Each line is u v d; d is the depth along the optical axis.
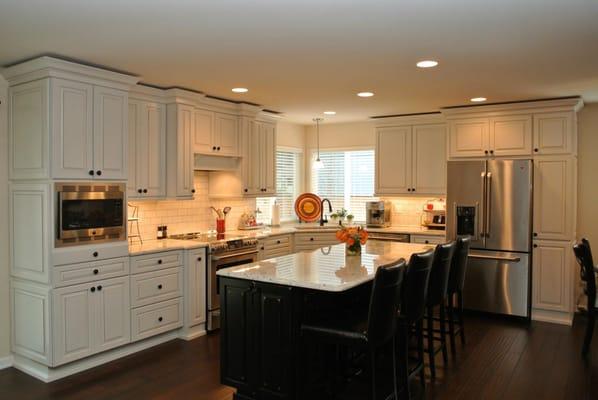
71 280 3.58
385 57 3.48
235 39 3.05
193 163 4.76
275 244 5.79
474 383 3.52
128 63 3.62
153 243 4.57
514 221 5.17
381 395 3.32
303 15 2.63
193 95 4.63
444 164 5.93
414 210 6.52
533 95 4.86
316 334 2.85
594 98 5.11
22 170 3.66
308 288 2.84
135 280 4.04
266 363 3.04
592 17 2.67
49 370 3.56
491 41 3.10
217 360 3.95
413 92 4.73
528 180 5.09
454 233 5.50
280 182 6.98
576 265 5.64
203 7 2.51
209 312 4.65
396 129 6.24
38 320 3.58
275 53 3.36
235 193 5.46
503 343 4.42
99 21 2.71
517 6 2.51
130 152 4.26
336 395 3.27
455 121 5.60
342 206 7.16
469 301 5.41
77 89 3.60
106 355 3.90
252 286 3.08
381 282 2.63
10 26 2.79
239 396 3.19
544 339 4.53
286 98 5.04
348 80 4.21
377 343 2.71
